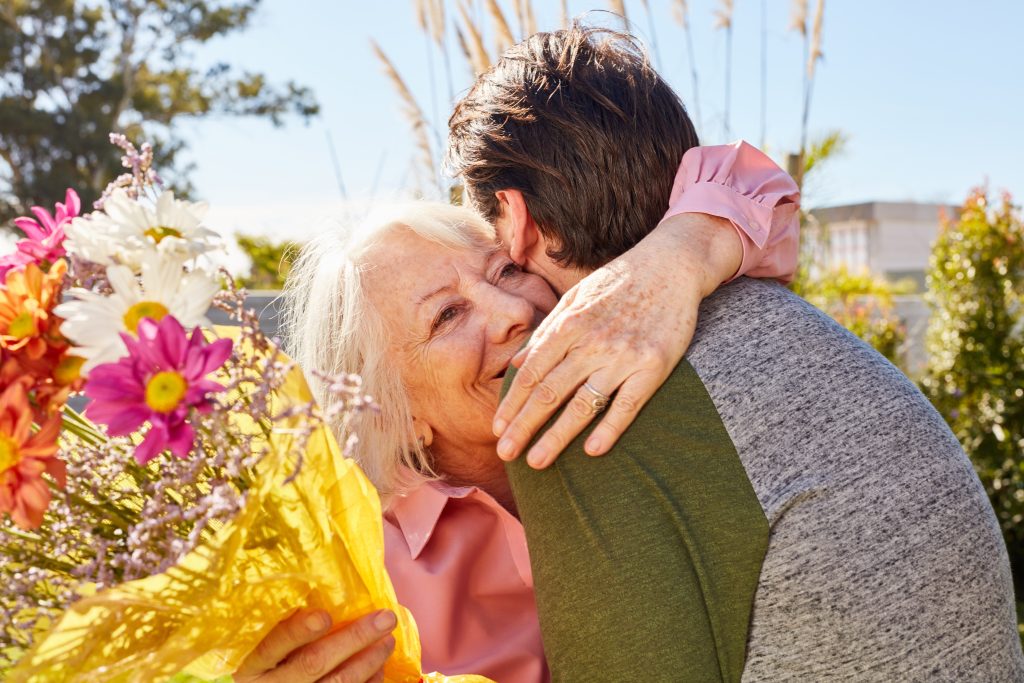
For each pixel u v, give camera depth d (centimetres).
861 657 95
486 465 145
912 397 106
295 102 1981
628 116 127
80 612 83
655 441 103
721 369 105
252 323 91
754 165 131
